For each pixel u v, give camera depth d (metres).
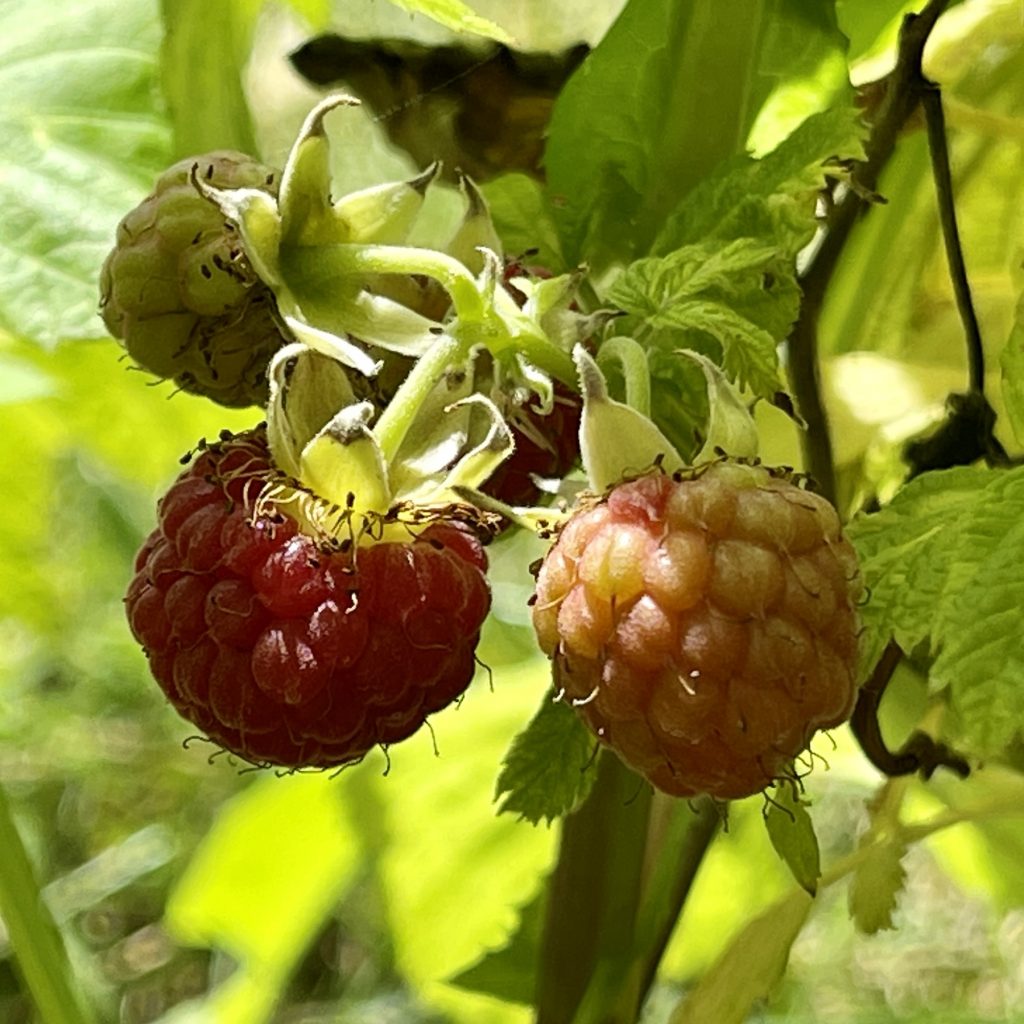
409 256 0.15
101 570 0.49
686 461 0.16
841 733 0.25
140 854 0.54
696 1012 0.19
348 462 0.15
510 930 0.22
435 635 0.15
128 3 0.19
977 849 0.28
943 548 0.16
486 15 0.19
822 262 0.17
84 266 0.18
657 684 0.15
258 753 0.15
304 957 0.54
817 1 0.18
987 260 0.20
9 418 0.26
